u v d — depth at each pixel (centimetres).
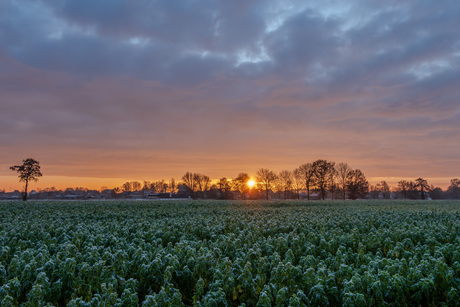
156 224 1773
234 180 13712
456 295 783
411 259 992
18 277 839
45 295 746
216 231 1677
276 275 841
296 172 12431
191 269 943
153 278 868
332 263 973
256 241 1359
